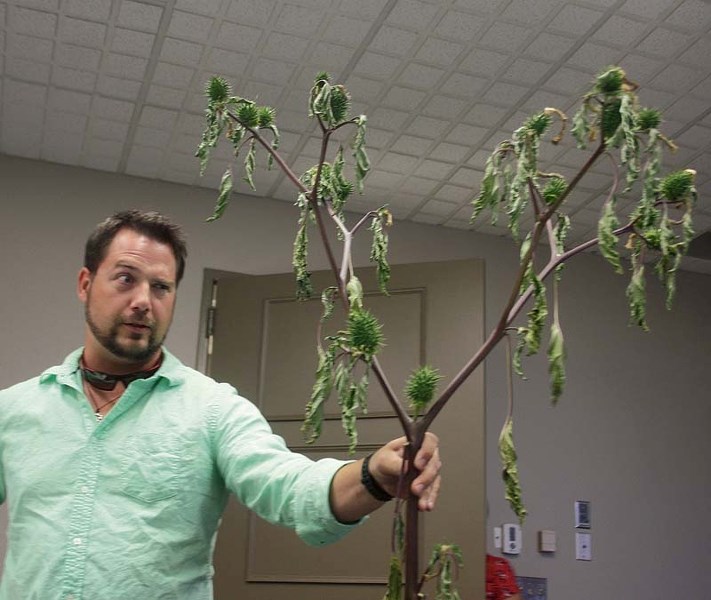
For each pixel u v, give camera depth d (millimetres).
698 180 3766
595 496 4062
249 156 1225
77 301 3582
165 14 2814
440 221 4176
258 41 2934
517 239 1097
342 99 1150
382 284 1195
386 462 982
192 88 3201
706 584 4125
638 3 2715
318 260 3938
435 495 954
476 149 3562
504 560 3535
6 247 3561
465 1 2719
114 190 3756
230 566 3396
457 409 3377
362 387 987
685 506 4207
